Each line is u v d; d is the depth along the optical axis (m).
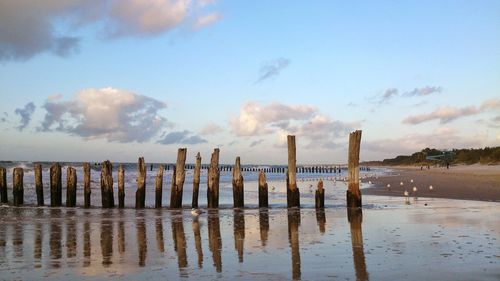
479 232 12.94
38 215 18.88
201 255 10.24
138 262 9.55
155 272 8.66
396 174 68.44
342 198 28.05
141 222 16.41
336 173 101.06
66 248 11.23
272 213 19.03
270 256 10.01
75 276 8.41
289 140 21.41
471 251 10.23
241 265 9.17
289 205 21.27
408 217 16.69
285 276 8.27
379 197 26.59
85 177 22.50
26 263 9.52
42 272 8.74
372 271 8.52
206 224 15.73
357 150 20.77
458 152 121.38
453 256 9.71
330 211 19.41
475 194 26.80
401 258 9.59
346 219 16.48
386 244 11.24
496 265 8.87
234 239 12.45
